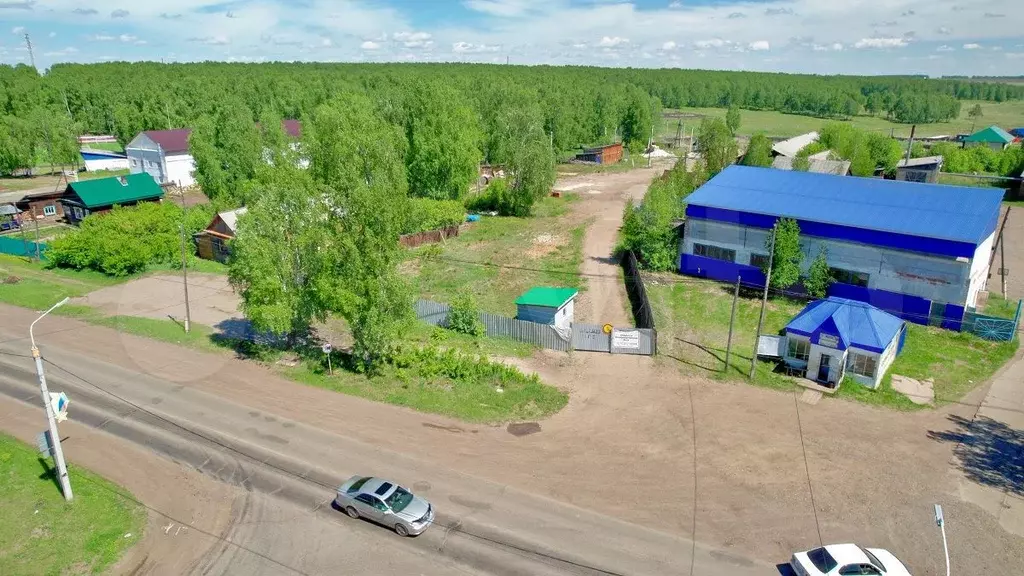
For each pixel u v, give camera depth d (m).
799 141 101.94
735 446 27.95
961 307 40.09
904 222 42.09
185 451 27.58
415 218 60.12
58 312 45.59
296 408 31.42
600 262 57.41
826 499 24.31
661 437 28.78
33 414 31.03
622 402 32.22
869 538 22.17
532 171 75.19
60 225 73.56
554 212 79.25
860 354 33.47
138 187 75.50
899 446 27.95
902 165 85.25
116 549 21.66
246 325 43.19
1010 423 29.91
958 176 89.88
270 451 27.56
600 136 149.88
